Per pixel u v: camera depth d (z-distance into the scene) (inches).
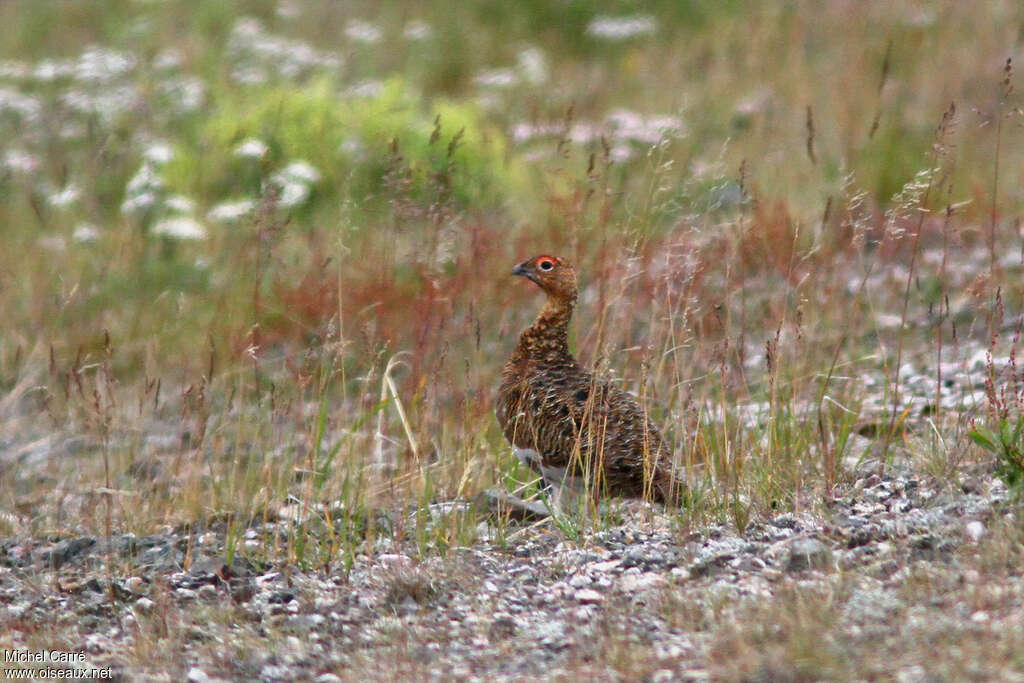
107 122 822.5
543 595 311.0
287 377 525.3
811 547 299.9
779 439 388.5
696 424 401.4
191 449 470.9
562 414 364.5
